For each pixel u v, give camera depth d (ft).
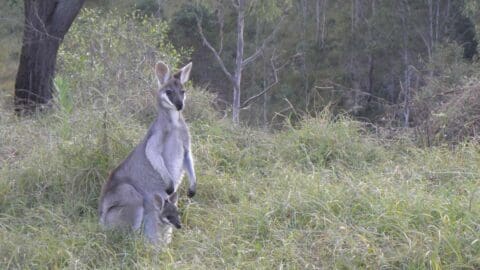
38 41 40.32
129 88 33.81
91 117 27.09
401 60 96.07
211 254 19.31
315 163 27.17
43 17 40.40
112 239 20.45
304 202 21.45
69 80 40.29
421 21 96.02
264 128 31.17
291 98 90.94
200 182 24.48
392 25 97.25
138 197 21.35
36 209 22.47
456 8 93.81
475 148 27.30
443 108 31.55
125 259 19.24
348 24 103.55
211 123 30.94
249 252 19.29
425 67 80.43
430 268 17.51
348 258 18.11
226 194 23.84
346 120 29.71
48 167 24.48
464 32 92.12
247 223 21.02
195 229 21.45
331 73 98.22
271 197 22.35
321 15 106.01
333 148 27.66
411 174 24.82
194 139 28.22
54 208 22.66
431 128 30.45
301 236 19.65
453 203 20.67
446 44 83.46
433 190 23.27
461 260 17.67
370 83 96.84
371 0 103.04
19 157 26.63
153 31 54.95
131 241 20.16
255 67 96.73
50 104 34.58
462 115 30.40
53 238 19.93
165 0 98.53
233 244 19.62
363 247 18.39
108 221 21.27
